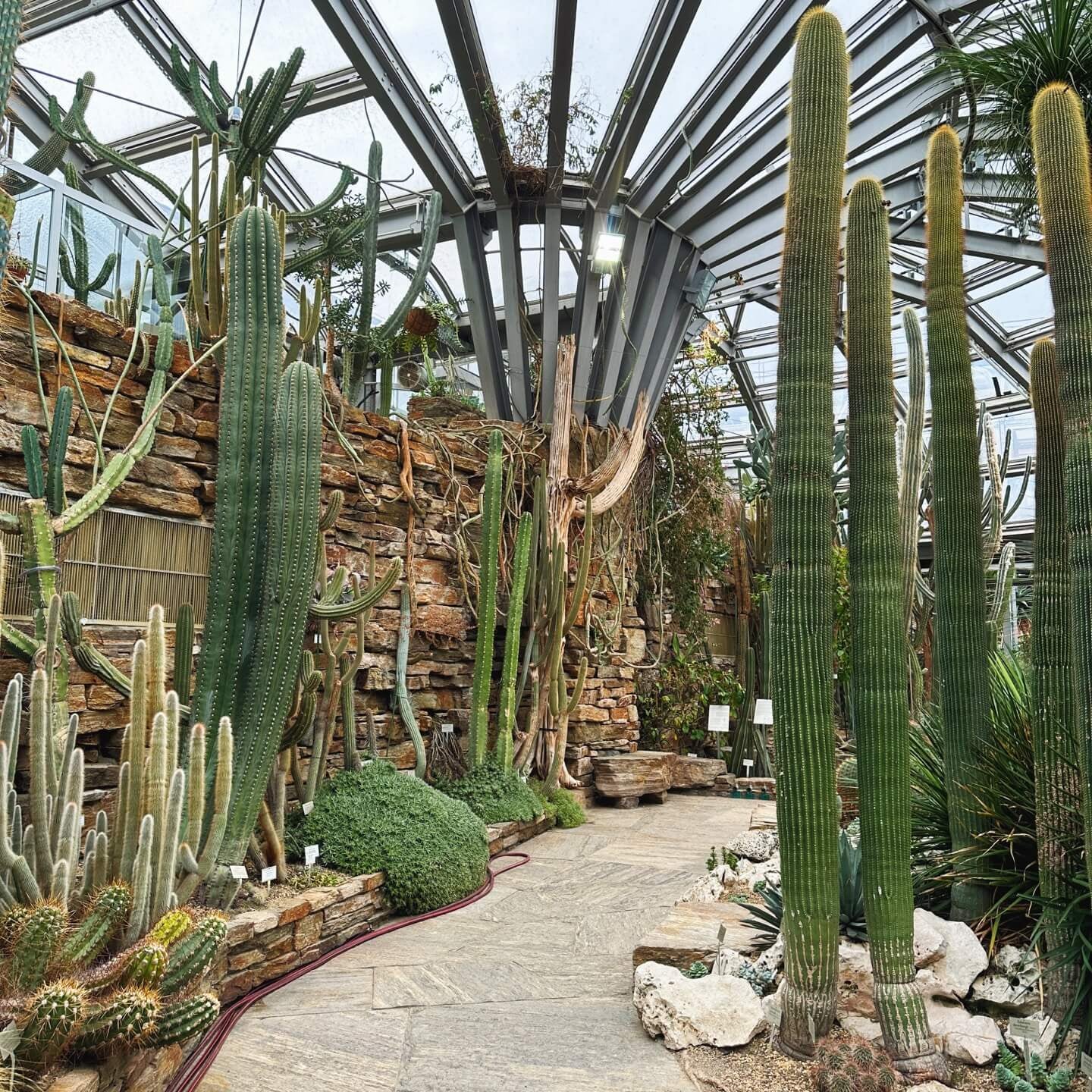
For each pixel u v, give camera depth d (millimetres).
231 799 3920
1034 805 3521
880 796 3061
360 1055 3260
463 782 7137
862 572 3170
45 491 4117
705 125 8148
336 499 5504
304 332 6277
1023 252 9922
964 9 6379
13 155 9086
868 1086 2719
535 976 4145
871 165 9133
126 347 4941
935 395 3893
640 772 9203
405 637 6820
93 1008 2430
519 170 9023
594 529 9695
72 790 2910
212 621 4023
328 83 8688
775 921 3980
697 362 12547
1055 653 3289
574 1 6543
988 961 3469
